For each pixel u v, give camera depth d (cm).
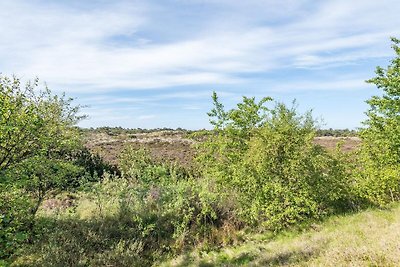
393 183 1428
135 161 1794
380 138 1519
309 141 1323
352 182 1477
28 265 1109
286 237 1203
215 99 1412
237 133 1389
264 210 1333
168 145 4691
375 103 1497
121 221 1380
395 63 1458
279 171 1324
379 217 1109
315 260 751
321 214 1318
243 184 1356
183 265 1145
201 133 1455
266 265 865
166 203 1470
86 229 1307
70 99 1287
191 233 1355
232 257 1122
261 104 1397
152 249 1273
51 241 1202
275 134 1323
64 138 1273
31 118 961
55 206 1505
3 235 873
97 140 5122
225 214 1448
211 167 1444
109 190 1477
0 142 935
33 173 1130
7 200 958
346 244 801
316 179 1319
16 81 980
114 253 1190
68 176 1406
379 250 684
